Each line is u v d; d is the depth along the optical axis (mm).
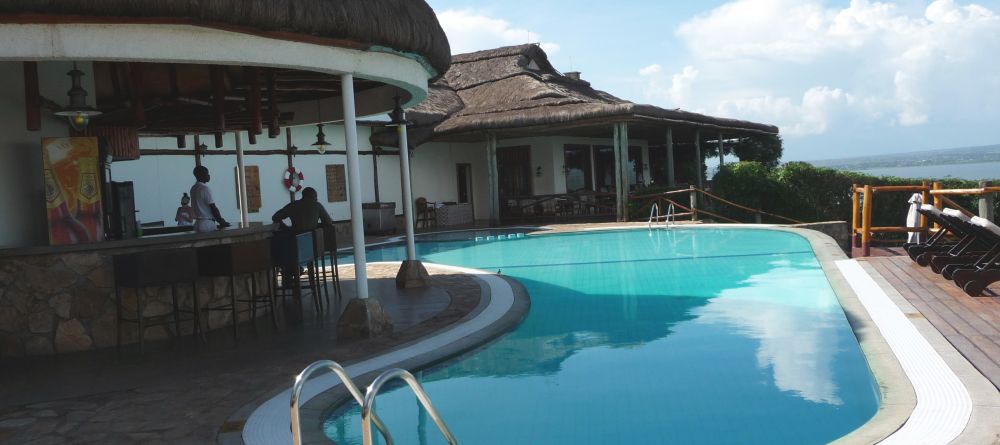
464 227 25141
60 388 6363
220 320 8844
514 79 27234
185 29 6277
